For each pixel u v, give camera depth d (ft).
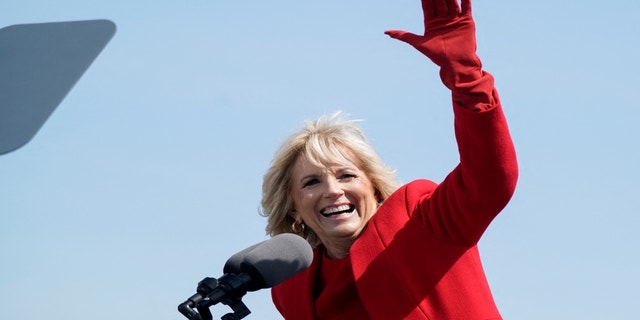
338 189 24.31
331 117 25.20
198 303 17.30
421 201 23.20
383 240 23.09
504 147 19.72
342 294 23.86
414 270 22.36
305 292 24.80
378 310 22.52
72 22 12.10
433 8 19.30
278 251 18.25
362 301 22.77
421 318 21.95
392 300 22.40
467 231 21.68
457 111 19.71
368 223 23.99
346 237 24.53
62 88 11.69
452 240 22.16
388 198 24.04
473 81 19.16
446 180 22.00
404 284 22.36
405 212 23.39
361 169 24.86
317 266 25.09
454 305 21.91
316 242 26.35
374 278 22.71
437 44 19.13
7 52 11.81
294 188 25.34
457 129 20.18
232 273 18.01
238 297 17.74
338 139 24.71
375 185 25.07
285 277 18.25
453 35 19.17
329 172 24.47
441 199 21.95
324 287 24.77
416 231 22.70
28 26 12.08
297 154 25.20
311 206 24.73
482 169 19.99
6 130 11.58
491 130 19.47
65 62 11.84
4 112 11.67
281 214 26.18
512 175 20.12
